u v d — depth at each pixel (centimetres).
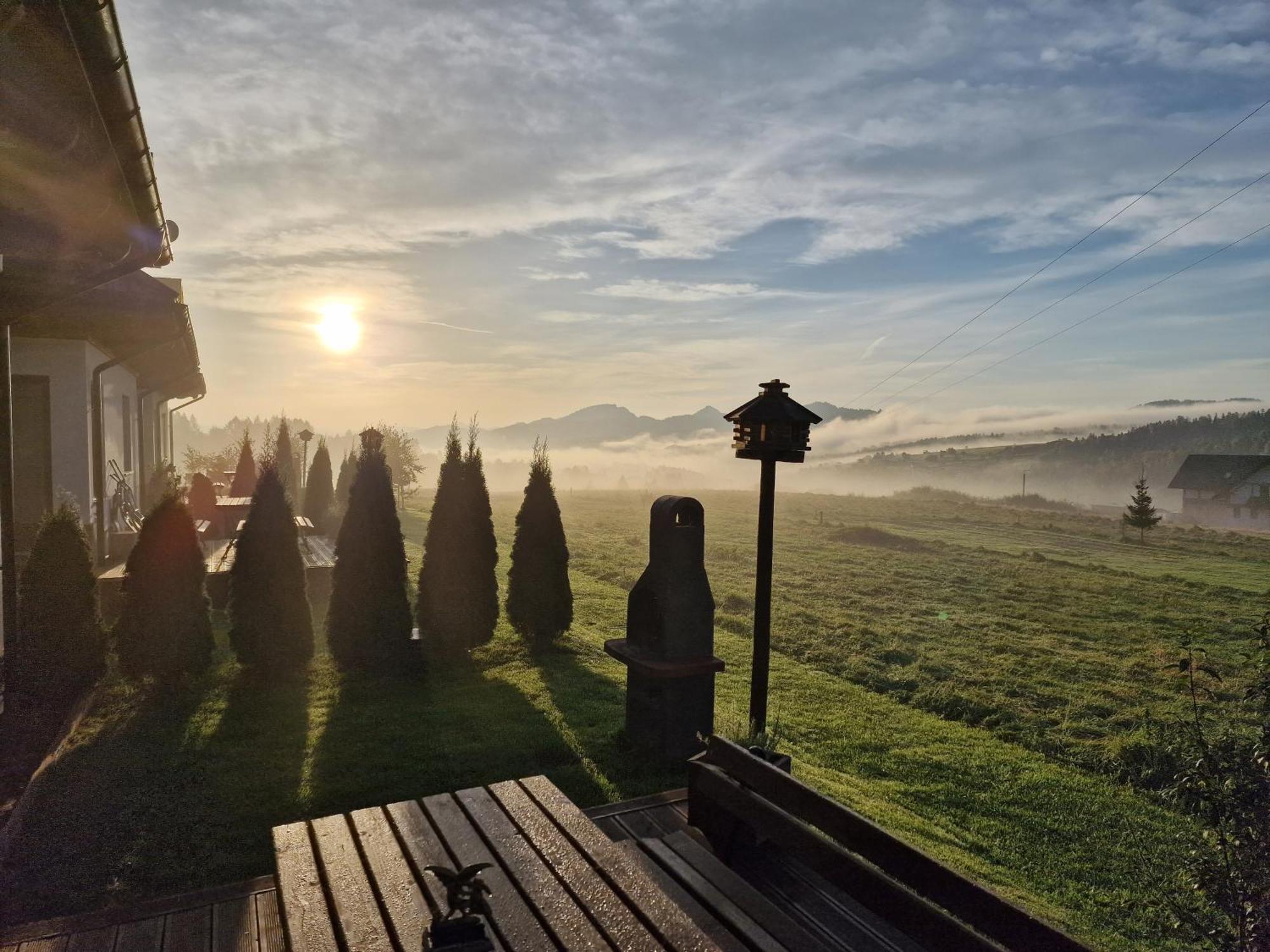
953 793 732
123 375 1485
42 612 645
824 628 1412
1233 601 1919
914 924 244
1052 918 511
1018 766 817
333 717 683
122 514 1373
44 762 537
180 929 338
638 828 432
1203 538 3803
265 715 682
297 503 2216
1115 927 520
